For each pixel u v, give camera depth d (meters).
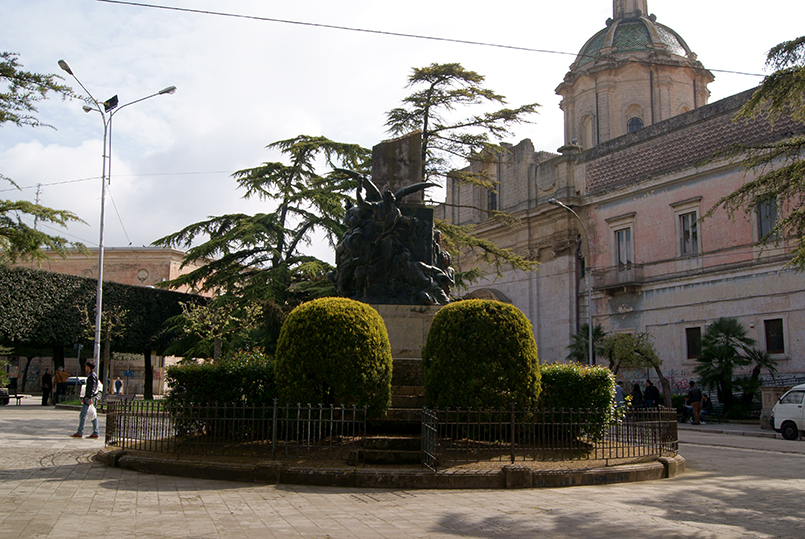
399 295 12.11
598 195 37.00
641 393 30.84
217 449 9.59
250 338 28.16
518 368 9.66
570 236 38.53
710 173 31.45
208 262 33.38
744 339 27.06
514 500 7.45
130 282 53.97
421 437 9.01
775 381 27.94
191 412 9.53
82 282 30.09
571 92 45.22
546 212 39.66
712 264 31.08
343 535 5.72
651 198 34.38
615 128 42.53
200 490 7.79
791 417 18.73
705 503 7.54
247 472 8.42
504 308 9.95
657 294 33.50
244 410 9.36
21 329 27.41
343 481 8.18
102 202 26.86
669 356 32.66
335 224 28.27
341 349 9.33
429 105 23.12
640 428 10.61
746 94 30.25
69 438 13.94
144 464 9.12
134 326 31.95
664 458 10.02
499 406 9.57
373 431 10.13
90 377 14.19
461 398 9.57
